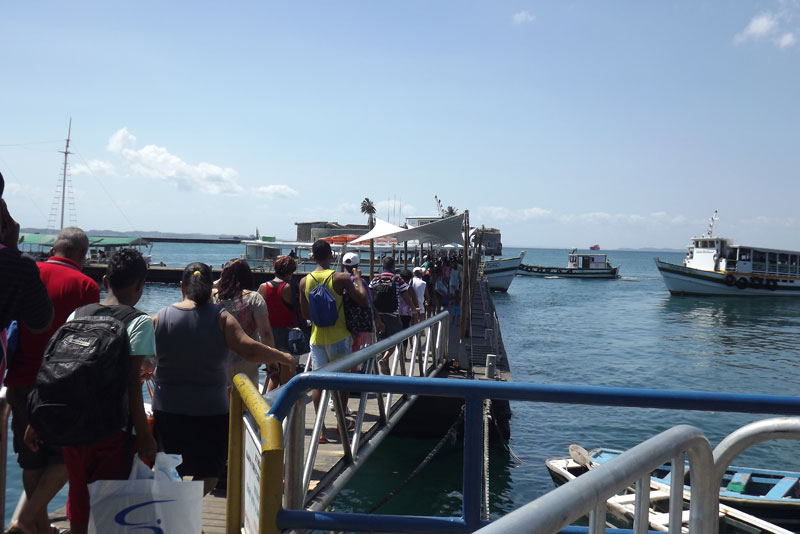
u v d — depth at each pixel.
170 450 3.70
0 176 2.78
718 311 45.03
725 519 6.82
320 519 2.60
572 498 1.27
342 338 5.76
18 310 2.74
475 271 20.20
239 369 4.79
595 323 37.06
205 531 3.84
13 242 2.90
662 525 6.46
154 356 3.04
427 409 10.59
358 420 5.52
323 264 5.84
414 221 45.16
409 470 9.58
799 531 7.30
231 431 2.97
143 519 2.78
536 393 2.69
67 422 2.71
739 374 21.17
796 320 39.69
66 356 2.77
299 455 2.79
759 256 53.75
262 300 4.89
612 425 13.07
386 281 8.78
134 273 3.12
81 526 3.04
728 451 2.01
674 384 19.48
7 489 8.03
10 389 3.31
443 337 11.63
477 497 2.75
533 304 50.38
